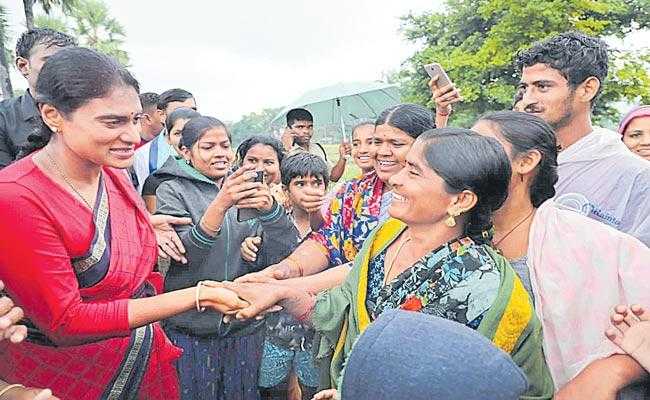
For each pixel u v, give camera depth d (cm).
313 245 239
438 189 148
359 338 96
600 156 219
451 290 147
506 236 180
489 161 146
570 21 1794
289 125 524
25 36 280
